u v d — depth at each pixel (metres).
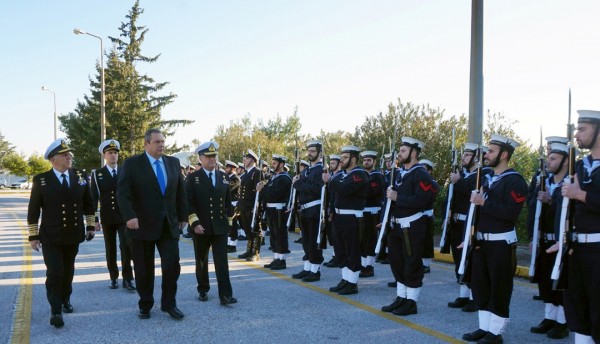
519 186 4.92
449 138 16.09
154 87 37.38
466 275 5.25
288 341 5.10
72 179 5.89
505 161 5.09
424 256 7.11
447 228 7.08
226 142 34.66
